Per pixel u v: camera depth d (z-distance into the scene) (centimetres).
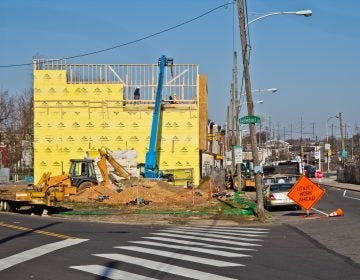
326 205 3378
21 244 1499
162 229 2027
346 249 1452
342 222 2266
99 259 1230
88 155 4069
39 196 2838
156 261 1200
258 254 1337
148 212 2817
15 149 8869
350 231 1920
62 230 1911
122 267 1123
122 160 4284
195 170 4566
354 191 5122
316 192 2570
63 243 1524
